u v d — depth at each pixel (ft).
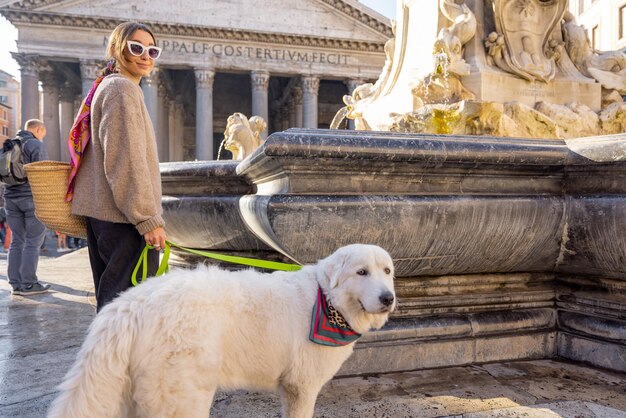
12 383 10.24
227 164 13.46
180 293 6.12
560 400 9.11
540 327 11.94
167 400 5.78
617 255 10.54
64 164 8.08
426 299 11.23
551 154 10.84
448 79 18.13
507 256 11.35
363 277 6.66
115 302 6.21
